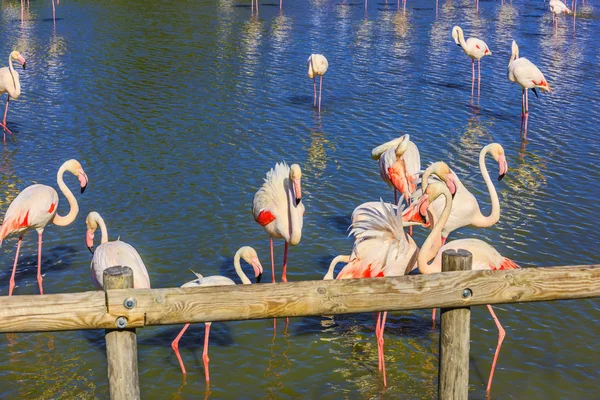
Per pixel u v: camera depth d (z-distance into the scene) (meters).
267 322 7.31
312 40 22.36
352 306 3.96
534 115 15.21
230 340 6.95
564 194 10.80
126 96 15.77
